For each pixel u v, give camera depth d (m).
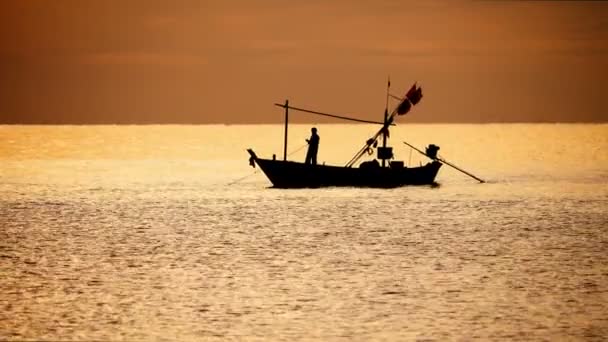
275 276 100.88
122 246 121.75
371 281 98.25
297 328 79.88
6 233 133.75
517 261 110.69
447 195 191.25
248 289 94.12
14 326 80.56
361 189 197.38
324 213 157.88
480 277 100.56
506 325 81.06
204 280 98.56
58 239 127.94
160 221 147.88
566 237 131.00
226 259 111.56
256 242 125.19
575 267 106.75
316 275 101.38
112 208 166.88
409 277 100.44
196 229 138.00
